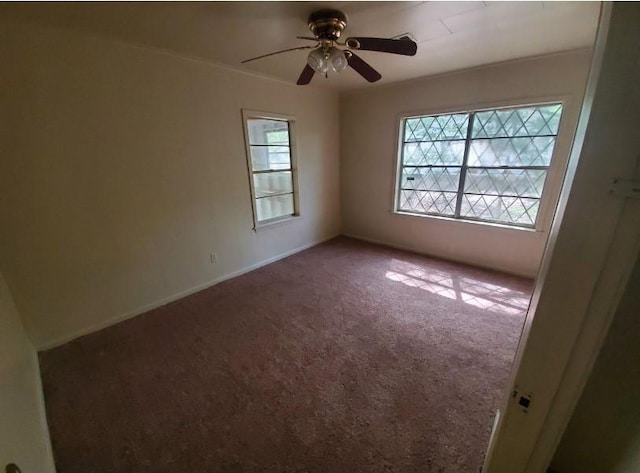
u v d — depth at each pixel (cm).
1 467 79
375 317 241
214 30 197
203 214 292
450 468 125
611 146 51
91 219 221
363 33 207
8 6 157
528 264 309
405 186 398
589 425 95
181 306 270
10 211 187
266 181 358
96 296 233
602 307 61
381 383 172
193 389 173
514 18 186
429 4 167
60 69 192
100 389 174
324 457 132
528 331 74
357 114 408
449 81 315
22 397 132
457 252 362
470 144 325
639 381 80
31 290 201
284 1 161
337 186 457
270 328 231
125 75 220
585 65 241
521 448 87
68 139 202
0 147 179
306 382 175
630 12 45
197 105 267
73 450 138
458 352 196
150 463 132
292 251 403
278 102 338
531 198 299
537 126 280
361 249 414
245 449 137
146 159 243
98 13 169
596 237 56
